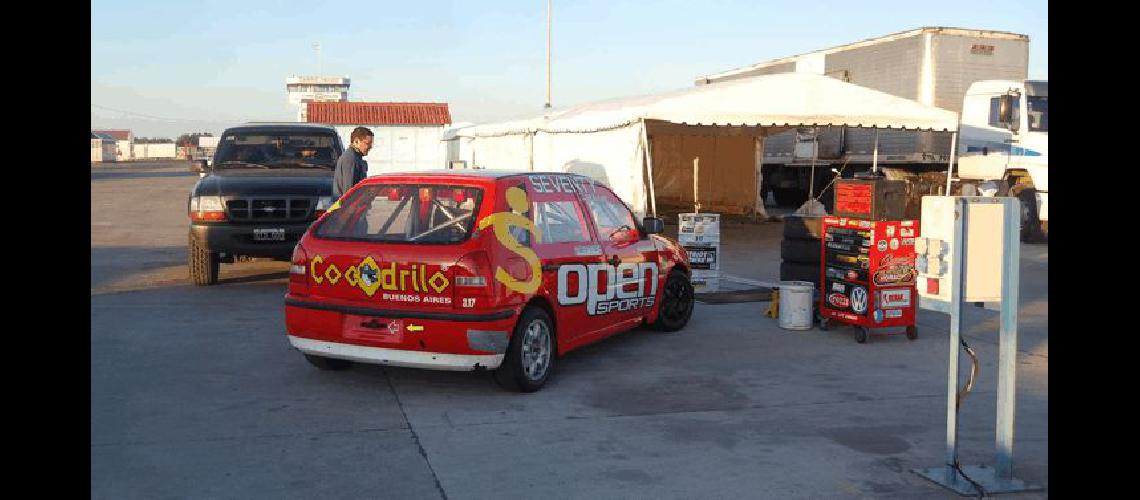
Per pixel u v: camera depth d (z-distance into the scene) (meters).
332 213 6.53
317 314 6.22
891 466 4.85
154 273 11.91
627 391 6.36
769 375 6.88
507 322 5.96
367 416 5.67
